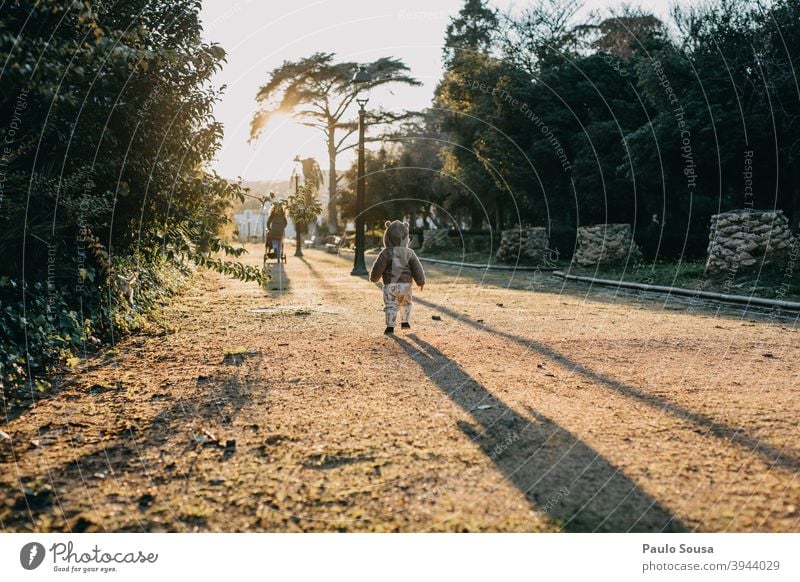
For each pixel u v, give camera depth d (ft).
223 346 20.34
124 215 22.90
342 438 11.45
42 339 16.46
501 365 17.75
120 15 19.97
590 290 42.39
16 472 9.86
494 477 9.73
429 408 13.37
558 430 11.91
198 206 23.73
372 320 26.73
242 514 8.55
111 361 17.84
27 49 12.80
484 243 93.09
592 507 8.73
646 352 19.76
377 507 8.74
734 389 15.01
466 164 91.56
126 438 11.45
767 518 8.34
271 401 13.89
